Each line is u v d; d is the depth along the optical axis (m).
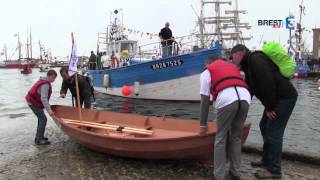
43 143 8.10
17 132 9.66
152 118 7.93
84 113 8.88
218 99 5.39
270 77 5.45
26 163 6.89
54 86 33.44
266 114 5.81
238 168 5.70
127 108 16.64
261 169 6.33
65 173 6.34
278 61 5.63
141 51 19.98
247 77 5.77
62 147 7.88
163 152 6.34
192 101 17.95
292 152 6.91
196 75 17.38
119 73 20.00
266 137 6.06
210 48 17.05
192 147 6.07
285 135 11.04
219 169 5.52
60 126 7.96
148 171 6.36
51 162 6.91
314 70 45.56
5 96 23.02
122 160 6.93
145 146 6.41
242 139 5.93
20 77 50.47
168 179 5.99
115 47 23.02
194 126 7.38
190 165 6.57
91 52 24.67
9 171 6.49
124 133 7.45
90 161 6.92
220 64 5.54
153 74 18.41
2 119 12.41
